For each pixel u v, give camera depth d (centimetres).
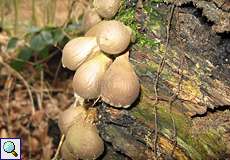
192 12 28
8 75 50
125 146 29
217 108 28
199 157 28
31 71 51
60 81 50
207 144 28
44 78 50
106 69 29
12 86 49
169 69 28
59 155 35
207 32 28
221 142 27
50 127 42
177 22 29
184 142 28
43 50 49
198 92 28
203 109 27
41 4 60
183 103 28
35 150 44
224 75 27
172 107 28
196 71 28
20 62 48
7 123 46
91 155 29
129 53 29
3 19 56
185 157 28
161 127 28
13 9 59
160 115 28
